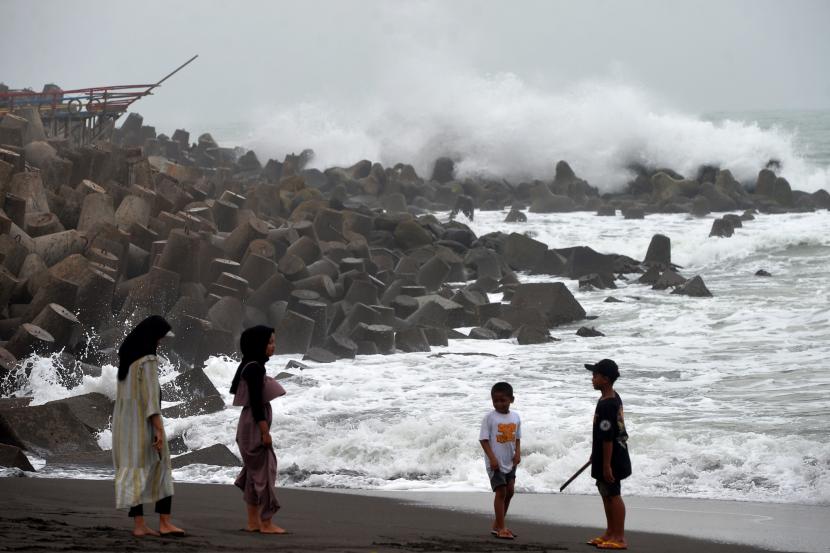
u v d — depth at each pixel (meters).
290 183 79.50
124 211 47.50
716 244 68.56
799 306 50.59
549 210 98.44
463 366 39.38
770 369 36.94
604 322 49.94
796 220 84.38
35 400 30.62
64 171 55.41
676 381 35.19
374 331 42.84
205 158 119.00
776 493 21.08
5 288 36.19
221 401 30.08
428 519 17.78
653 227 83.44
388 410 30.67
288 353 42.28
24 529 12.95
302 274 48.78
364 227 67.56
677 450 24.06
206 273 44.81
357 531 15.69
